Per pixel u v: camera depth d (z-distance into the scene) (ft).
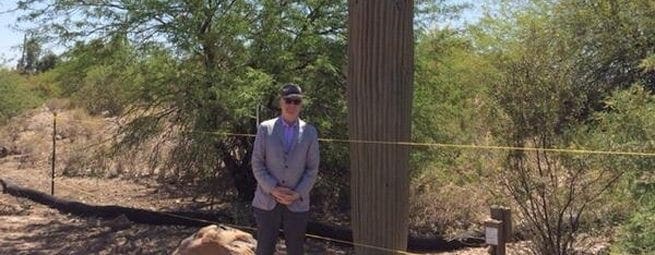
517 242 26.23
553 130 23.82
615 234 22.79
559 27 31.89
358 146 17.57
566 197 23.65
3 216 38.01
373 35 17.13
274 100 34.83
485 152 26.11
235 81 32.71
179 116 36.52
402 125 17.40
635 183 21.16
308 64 35.88
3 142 70.38
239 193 38.96
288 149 19.12
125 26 35.06
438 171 35.17
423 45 37.76
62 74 38.52
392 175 17.37
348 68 17.84
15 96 83.30
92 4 35.55
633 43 33.37
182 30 33.88
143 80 35.76
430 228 34.35
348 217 38.32
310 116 35.53
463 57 36.47
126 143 38.04
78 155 47.24
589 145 22.70
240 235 21.06
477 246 32.40
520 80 24.16
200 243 20.43
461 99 35.96
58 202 40.06
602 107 30.19
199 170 38.09
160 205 41.11
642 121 21.39
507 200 25.59
